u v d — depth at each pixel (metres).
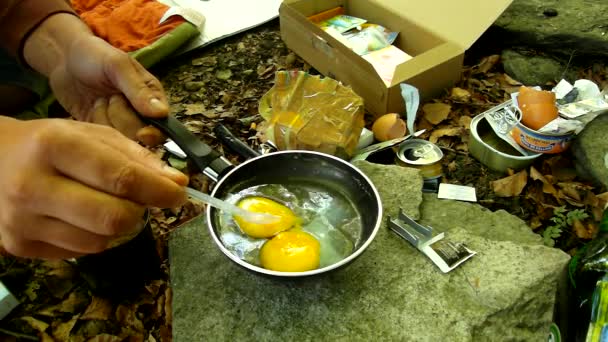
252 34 2.07
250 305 0.96
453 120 1.62
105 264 1.05
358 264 1.00
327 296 0.96
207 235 1.10
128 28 1.90
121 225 0.54
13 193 0.52
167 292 1.15
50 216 0.55
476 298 0.94
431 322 0.91
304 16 1.78
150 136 0.97
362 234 0.92
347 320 0.92
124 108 1.00
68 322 1.13
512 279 0.97
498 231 1.18
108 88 1.05
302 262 0.86
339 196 0.99
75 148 0.52
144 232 1.07
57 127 0.53
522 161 1.39
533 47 1.87
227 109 1.70
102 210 0.53
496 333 0.91
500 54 1.89
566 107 1.46
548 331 0.95
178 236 1.10
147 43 1.84
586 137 1.41
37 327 1.12
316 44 1.74
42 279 1.21
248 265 0.80
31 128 0.54
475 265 1.00
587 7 1.94
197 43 1.97
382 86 1.49
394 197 1.19
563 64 1.80
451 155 1.51
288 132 1.31
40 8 1.12
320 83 1.38
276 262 0.87
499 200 1.36
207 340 0.92
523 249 1.03
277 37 2.05
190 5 2.19
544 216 1.31
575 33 1.78
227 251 0.82
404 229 1.05
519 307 0.94
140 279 1.15
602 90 1.66
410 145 1.42
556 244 1.26
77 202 0.52
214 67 1.90
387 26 1.93
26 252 0.61
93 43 1.01
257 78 1.84
